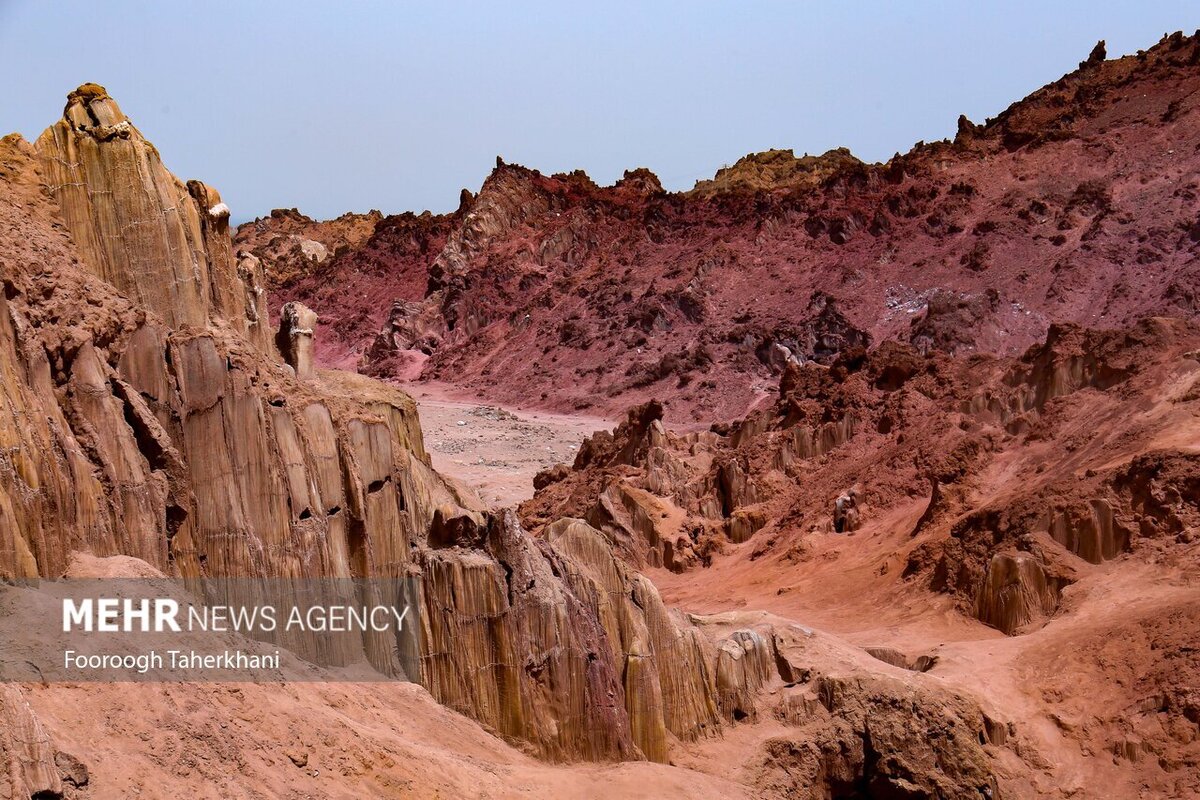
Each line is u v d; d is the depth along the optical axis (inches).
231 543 1112.8
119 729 826.2
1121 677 1342.3
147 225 1189.1
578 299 5088.6
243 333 1314.0
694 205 5403.5
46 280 1063.6
